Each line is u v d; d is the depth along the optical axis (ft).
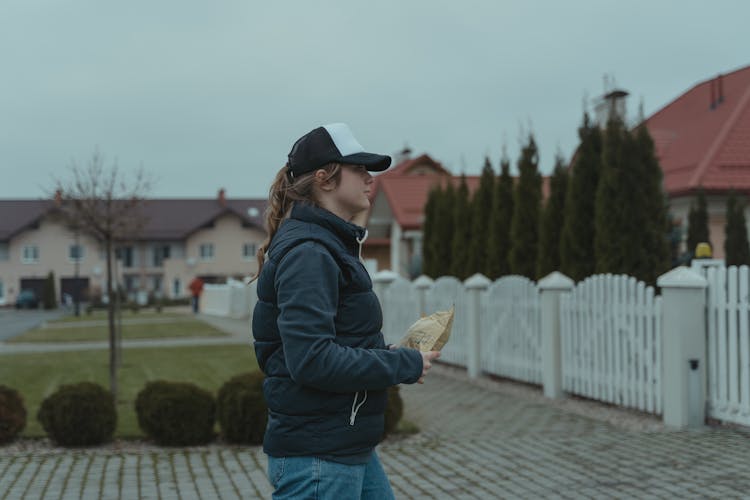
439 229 57.41
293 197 8.50
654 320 27.25
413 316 50.26
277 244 8.05
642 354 27.58
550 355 33.32
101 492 19.51
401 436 26.07
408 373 8.08
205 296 149.18
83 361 54.65
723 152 60.49
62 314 178.40
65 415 24.71
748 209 58.08
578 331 31.81
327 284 7.77
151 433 25.05
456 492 18.98
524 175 44.68
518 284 36.96
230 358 55.72
